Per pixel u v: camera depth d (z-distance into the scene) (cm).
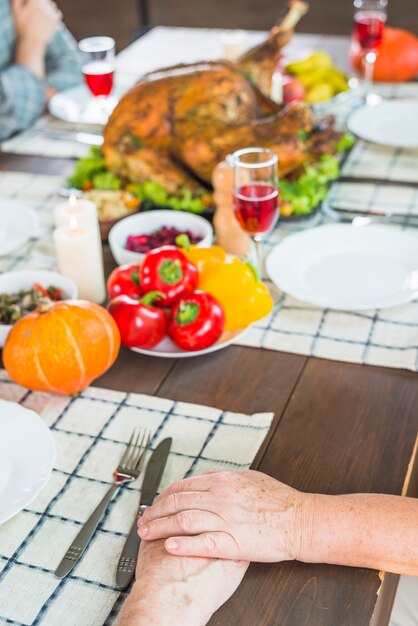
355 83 225
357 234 151
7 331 121
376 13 219
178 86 169
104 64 196
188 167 175
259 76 185
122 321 118
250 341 128
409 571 87
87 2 596
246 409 113
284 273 141
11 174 188
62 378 110
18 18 233
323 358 123
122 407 114
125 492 99
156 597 81
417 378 118
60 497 99
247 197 129
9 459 100
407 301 131
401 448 105
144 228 151
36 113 217
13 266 152
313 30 535
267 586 86
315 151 170
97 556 90
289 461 103
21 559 90
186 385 118
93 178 176
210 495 91
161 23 561
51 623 82
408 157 191
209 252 130
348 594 85
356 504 91
